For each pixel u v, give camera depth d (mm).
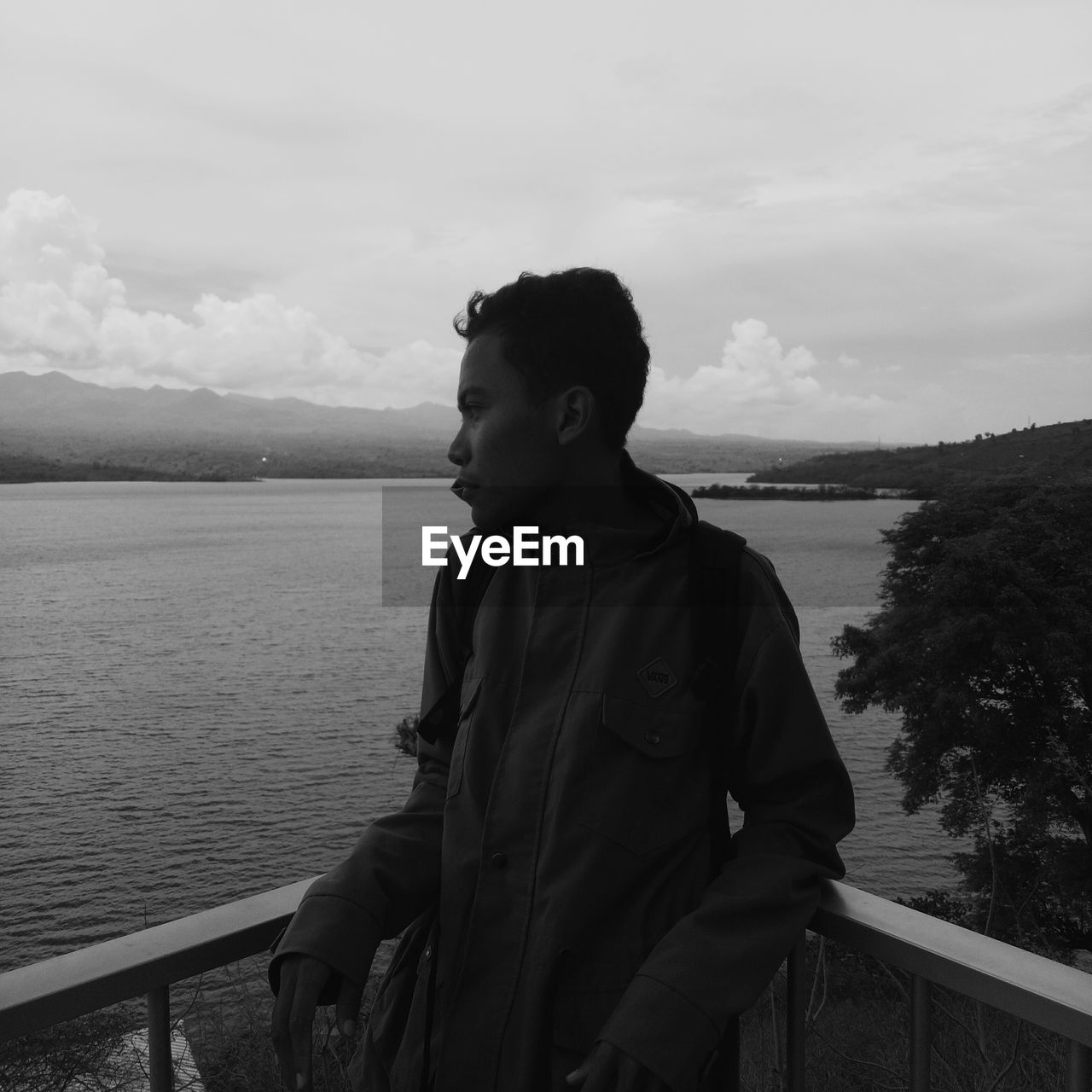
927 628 23000
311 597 103875
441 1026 927
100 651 78125
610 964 879
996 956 878
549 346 963
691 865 930
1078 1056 809
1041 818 19609
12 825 41219
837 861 944
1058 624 21156
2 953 29672
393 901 1000
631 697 917
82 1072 1141
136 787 46062
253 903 1080
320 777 47531
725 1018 790
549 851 892
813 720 934
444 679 1129
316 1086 1539
